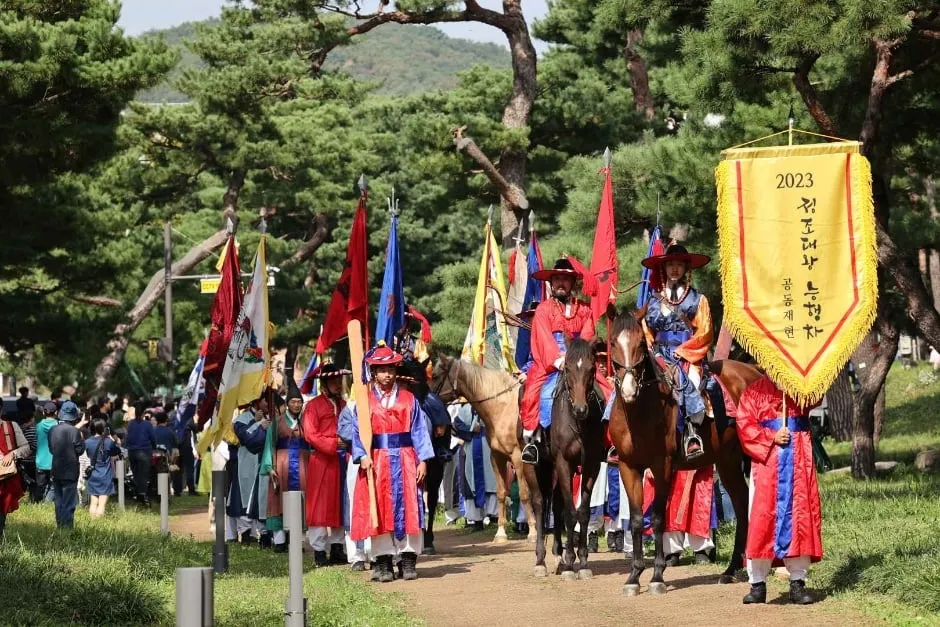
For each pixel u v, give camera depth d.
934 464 35.38
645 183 35.22
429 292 87.44
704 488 20.11
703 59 25.98
